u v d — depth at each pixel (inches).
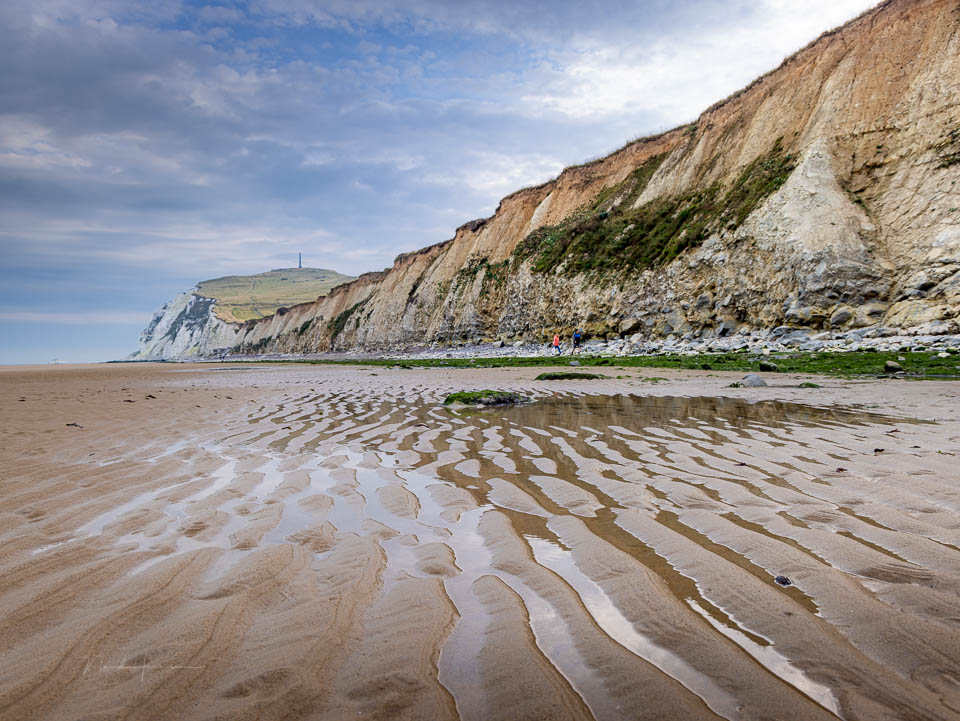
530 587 97.3
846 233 861.2
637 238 1278.3
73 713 64.2
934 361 527.8
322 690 68.2
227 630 83.4
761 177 1063.6
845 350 695.1
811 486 155.9
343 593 96.0
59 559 112.8
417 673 71.3
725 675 69.6
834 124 992.9
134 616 88.0
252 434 272.7
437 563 109.1
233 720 62.8
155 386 666.2
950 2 956.0
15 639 81.3
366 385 589.3
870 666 70.5
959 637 75.8
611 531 125.3
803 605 87.2
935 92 903.7
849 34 1103.0
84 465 203.5
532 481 173.0
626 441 234.5
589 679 69.6
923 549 107.3
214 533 129.2
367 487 170.4
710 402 361.7
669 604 89.0
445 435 261.3
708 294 1012.5
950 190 812.6
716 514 134.6
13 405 429.4
